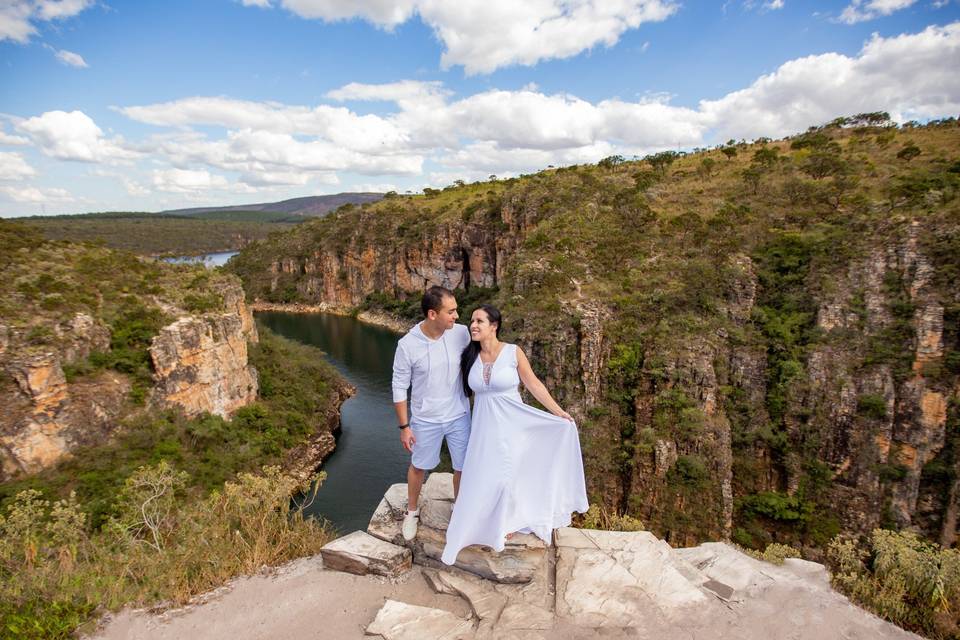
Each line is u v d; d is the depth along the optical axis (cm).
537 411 469
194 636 423
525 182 9250
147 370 3350
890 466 3312
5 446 2570
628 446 3506
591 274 4481
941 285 3356
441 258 9738
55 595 474
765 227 4500
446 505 539
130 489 1011
